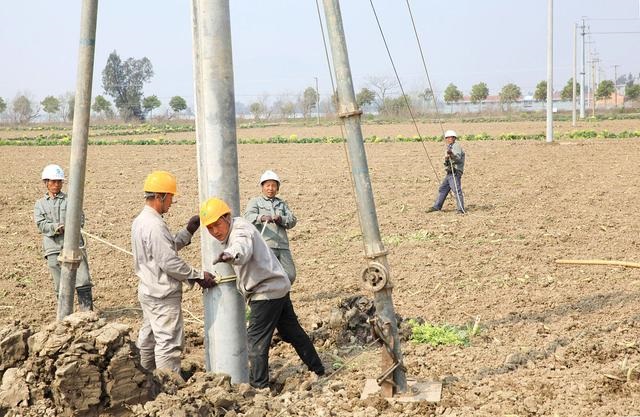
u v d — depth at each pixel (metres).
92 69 8.12
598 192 22.02
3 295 12.14
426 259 13.80
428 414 6.91
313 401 7.35
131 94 119.06
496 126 66.38
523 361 8.28
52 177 10.64
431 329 9.21
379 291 7.20
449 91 124.56
